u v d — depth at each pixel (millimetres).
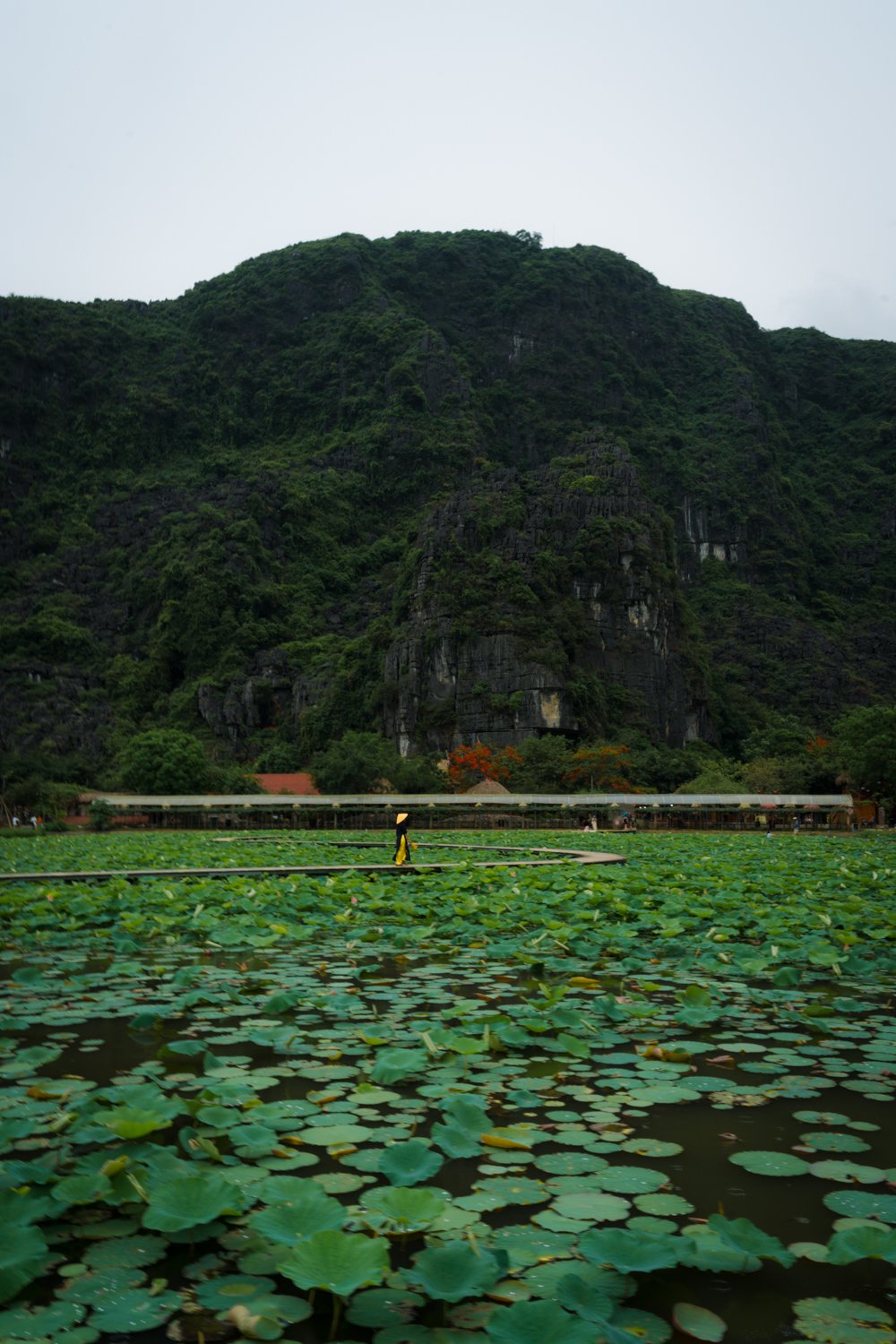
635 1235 3328
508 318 172000
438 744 87375
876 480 175250
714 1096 5277
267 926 11461
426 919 12258
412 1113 4984
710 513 149500
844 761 62656
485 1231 3645
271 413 156250
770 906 12906
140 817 60469
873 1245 3211
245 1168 4238
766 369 194125
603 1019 7074
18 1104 5090
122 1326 3016
